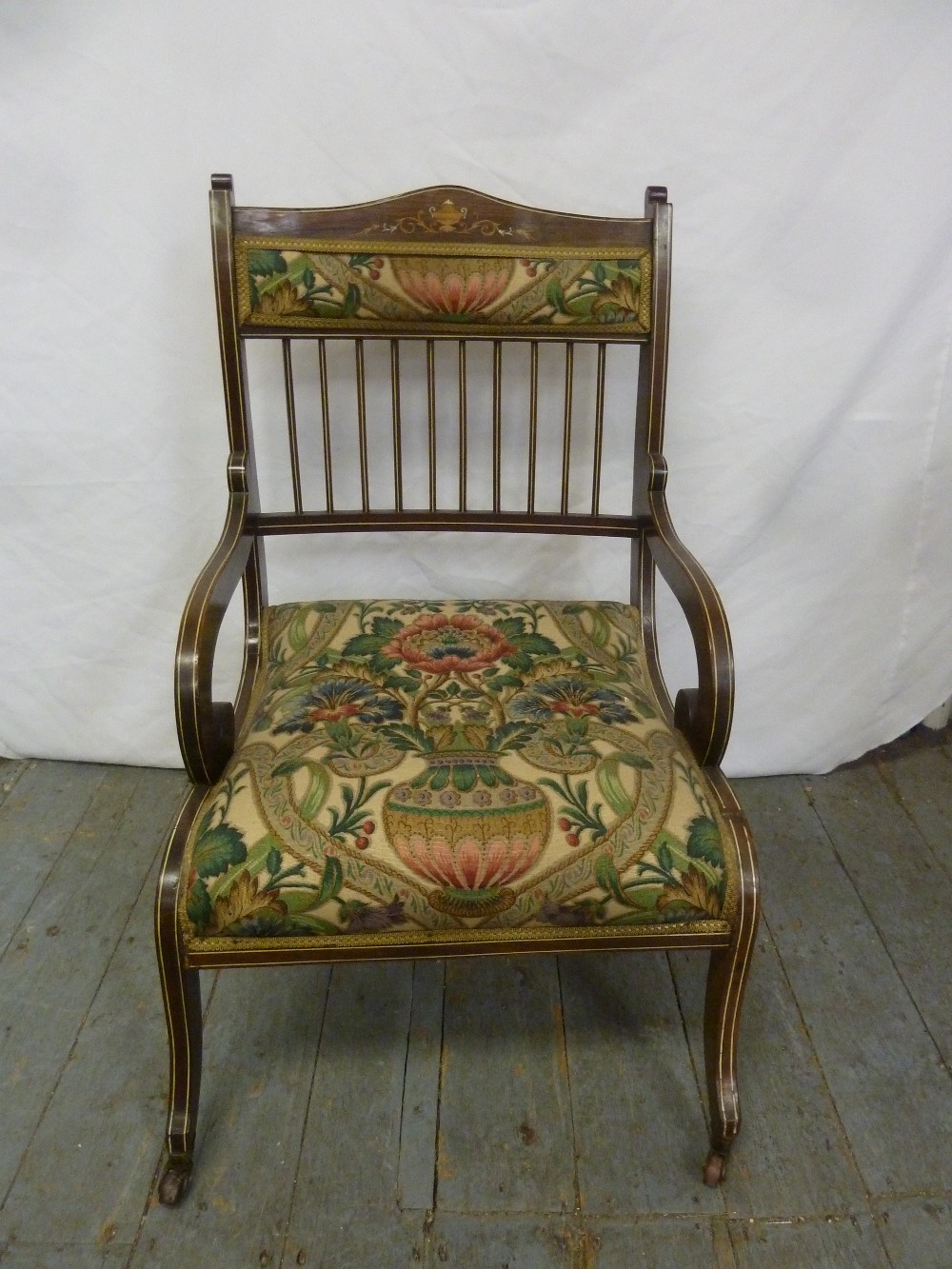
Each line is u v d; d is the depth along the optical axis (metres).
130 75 1.07
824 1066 1.10
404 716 0.94
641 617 1.16
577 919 0.80
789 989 1.20
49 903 1.29
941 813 1.49
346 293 1.02
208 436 1.28
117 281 1.18
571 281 1.04
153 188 1.13
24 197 1.12
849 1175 0.99
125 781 1.53
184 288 1.19
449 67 1.07
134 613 1.42
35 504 1.32
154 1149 1.00
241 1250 0.92
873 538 1.38
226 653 1.47
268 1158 1.00
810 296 1.21
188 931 0.80
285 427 1.28
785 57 1.08
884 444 1.31
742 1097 1.07
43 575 1.38
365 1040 1.13
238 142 1.11
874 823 1.47
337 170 1.13
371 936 0.81
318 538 1.38
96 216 1.14
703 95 1.10
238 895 0.78
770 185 1.14
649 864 0.80
